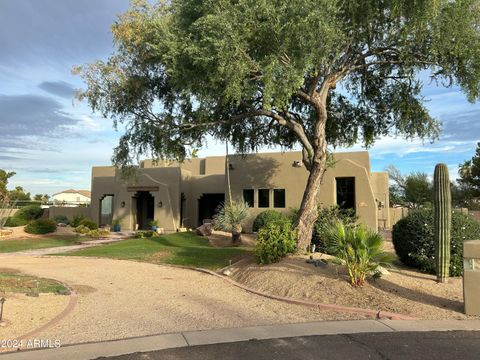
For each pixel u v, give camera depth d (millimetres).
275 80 11469
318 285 9812
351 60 14789
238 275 12500
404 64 14406
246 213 22203
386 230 28812
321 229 15250
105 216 34406
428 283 10375
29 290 9898
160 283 11930
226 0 11227
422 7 11398
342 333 6895
